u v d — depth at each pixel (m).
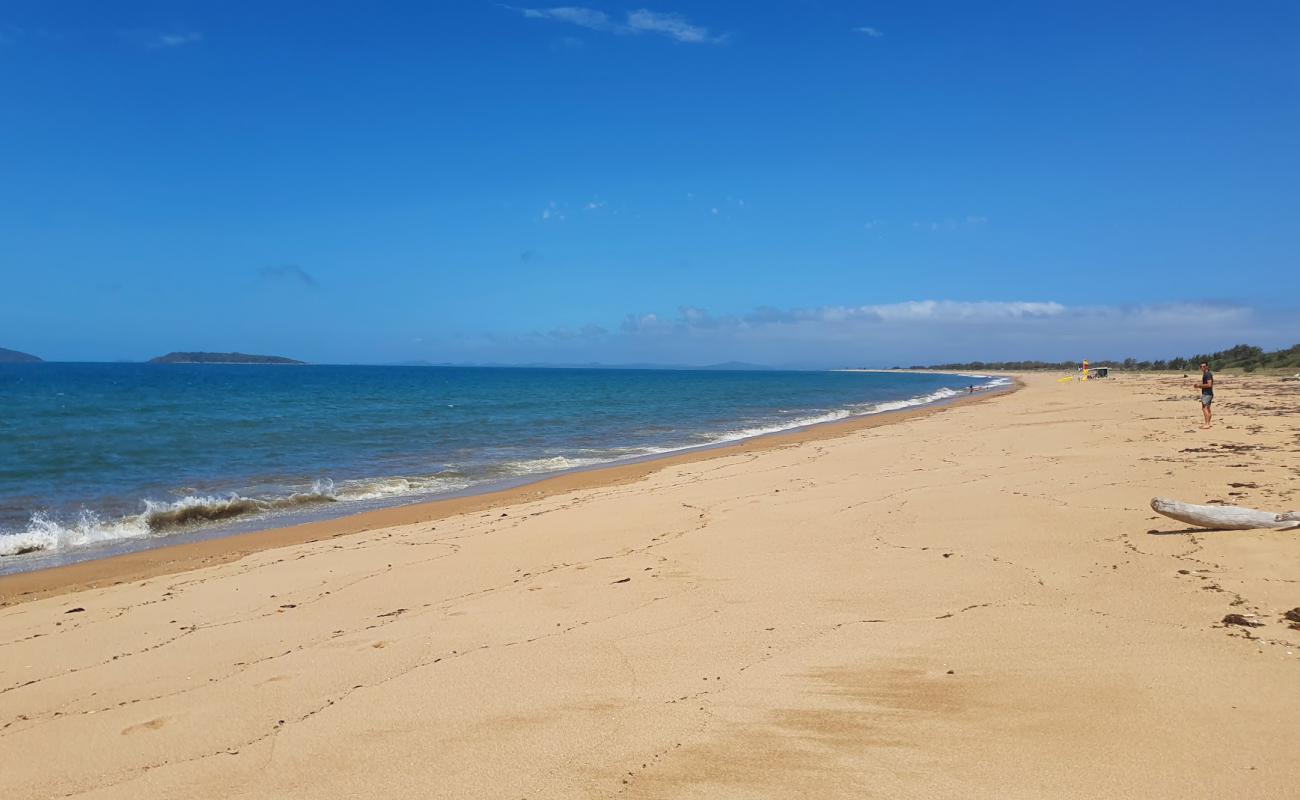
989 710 4.45
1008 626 5.80
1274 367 67.50
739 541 9.36
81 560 10.88
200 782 4.16
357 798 3.89
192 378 110.06
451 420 37.34
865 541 8.93
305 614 7.36
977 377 153.62
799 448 21.41
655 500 13.01
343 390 74.88
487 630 6.52
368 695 5.22
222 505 14.20
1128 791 3.52
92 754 4.58
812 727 4.39
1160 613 5.84
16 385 77.94
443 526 11.90
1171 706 4.30
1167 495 10.24
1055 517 9.42
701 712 4.67
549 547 9.73
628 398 64.06
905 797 3.60
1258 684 4.49
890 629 5.94
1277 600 5.89
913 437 22.27
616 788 3.84
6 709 5.37
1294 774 3.56
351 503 15.38
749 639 5.92
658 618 6.58
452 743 4.43
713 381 132.25
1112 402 35.19
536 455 23.45
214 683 5.64
